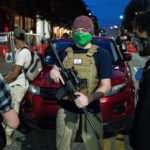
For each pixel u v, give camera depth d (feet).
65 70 13.12
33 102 21.52
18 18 142.72
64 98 13.62
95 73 13.38
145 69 9.79
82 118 13.55
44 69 23.63
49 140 22.11
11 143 21.13
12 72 20.84
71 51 13.66
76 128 13.70
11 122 9.43
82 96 12.76
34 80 22.02
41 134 23.21
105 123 20.26
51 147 20.89
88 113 13.29
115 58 25.66
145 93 9.46
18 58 20.84
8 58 33.50
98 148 13.73
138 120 9.53
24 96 21.93
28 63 21.02
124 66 24.94
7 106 9.22
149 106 9.38
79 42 13.38
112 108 20.51
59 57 13.84
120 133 22.31
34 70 21.20
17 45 21.16
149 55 9.95
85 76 13.30
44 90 21.27
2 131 9.78
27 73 21.09
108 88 13.32
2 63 56.90
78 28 13.26
